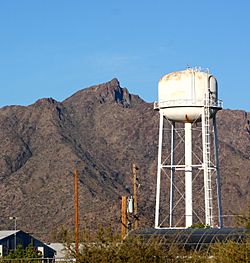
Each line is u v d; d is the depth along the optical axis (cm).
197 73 10962
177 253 6394
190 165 11062
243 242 6756
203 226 10731
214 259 6444
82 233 6191
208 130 10950
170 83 10969
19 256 10900
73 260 6481
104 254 5975
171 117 11081
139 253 6022
